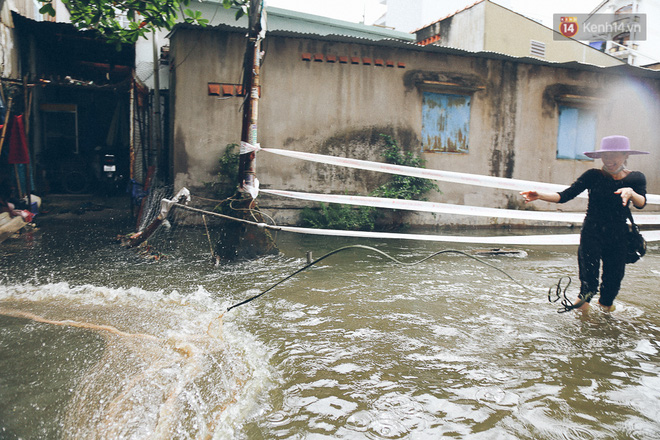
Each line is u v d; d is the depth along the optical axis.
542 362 3.10
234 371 2.87
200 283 4.96
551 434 2.26
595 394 2.66
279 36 8.91
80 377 2.72
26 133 8.86
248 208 6.28
